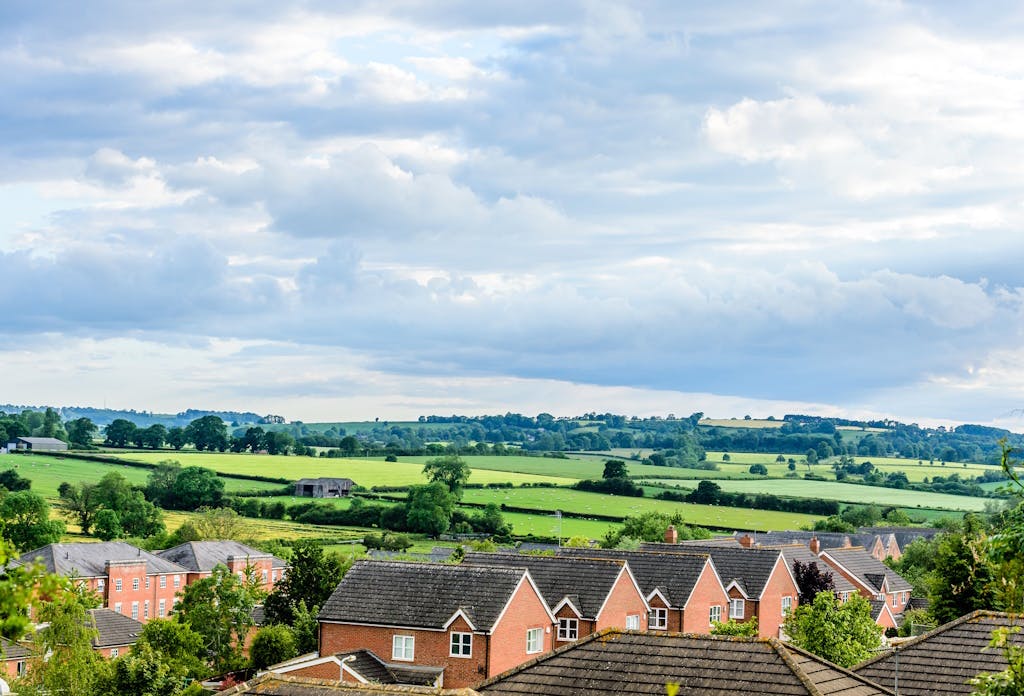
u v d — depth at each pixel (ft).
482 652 246.47
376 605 257.96
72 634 246.27
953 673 123.75
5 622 71.46
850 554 476.54
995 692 84.79
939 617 253.44
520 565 289.53
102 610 416.87
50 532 625.41
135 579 524.52
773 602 340.39
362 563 269.85
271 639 327.67
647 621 297.12
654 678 115.85
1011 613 86.22
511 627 254.06
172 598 549.13
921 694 121.60
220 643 350.43
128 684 262.26
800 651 118.11
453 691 106.83
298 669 235.81
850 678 116.06
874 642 235.40
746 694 110.11
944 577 254.88
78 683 245.24
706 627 313.94
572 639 274.16
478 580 258.78
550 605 276.21
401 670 248.52
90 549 526.16
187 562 562.25
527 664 122.83
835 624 231.91
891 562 607.37
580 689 117.29
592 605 274.36
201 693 271.08
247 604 358.43
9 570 72.54
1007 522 87.61
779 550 348.18
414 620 252.01
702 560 312.91
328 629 259.19
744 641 118.32
